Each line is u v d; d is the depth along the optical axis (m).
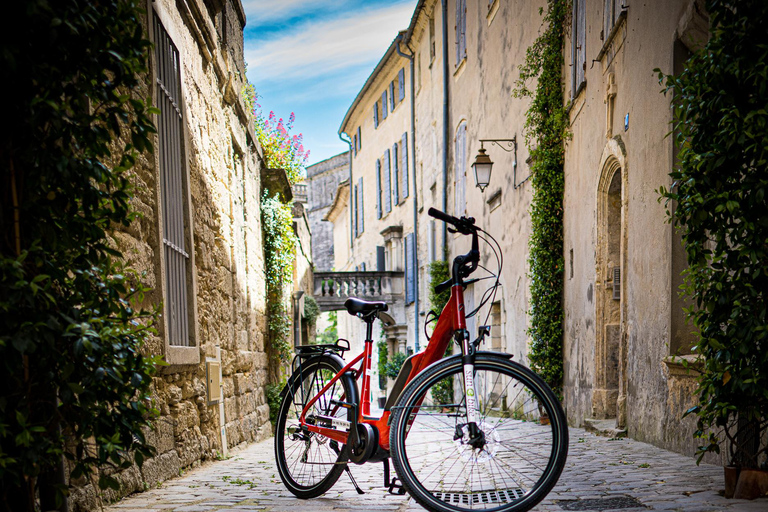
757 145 3.42
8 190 2.51
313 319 18.70
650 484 4.35
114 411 2.72
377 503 3.85
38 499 2.89
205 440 6.40
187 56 6.49
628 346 7.68
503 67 14.95
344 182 37.72
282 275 12.47
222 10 8.46
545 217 11.59
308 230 21.12
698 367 4.21
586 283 9.80
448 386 3.83
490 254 16.09
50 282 2.39
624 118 7.92
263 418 10.57
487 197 16.28
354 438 3.75
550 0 11.60
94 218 2.73
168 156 5.67
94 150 2.66
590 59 9.63
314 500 3.97
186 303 6.07
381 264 29.98
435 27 22.33
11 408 2.46
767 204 3.49
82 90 2.59
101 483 2.66
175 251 5.78
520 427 3.25
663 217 6.50
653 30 6.82
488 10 16.20
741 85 3.57
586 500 3.80
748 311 3.53
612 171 8.77
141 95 4.80
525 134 13.02
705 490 3.98
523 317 13.22
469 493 3.19
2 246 2.50
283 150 14.22
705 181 3.66
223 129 8.43
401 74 26.94
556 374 11.41
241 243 9.54
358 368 4.05
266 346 11.82
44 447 2.42
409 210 25.92
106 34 2.55
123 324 2.80
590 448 6.76
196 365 6.18
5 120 2.46
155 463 4.73
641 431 7.18
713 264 3.68
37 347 2.43
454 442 3.22
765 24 3.47
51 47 2.45
